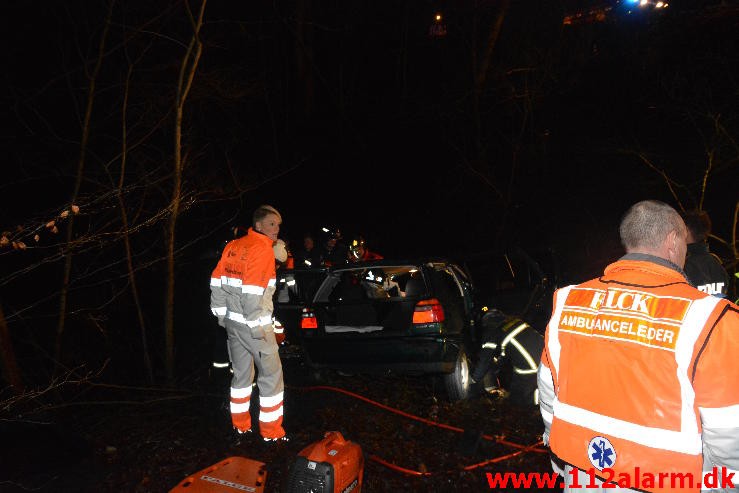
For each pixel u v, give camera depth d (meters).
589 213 13.55
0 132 6.67
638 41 13.31
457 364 5.23
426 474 3.72
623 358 1.66
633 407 1.62
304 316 5.42
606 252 12.52
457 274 6.07
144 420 4.71
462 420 4.80
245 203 12.92
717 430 1.50
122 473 3.71
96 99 6.84
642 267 1.79
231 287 4.03
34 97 5.82
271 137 15.45
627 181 13.20
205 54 8.95
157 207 6.95
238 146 14.02
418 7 17.22
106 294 7.63
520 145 13.38
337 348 5.25
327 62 18.28
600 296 1.81
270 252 3.96
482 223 14.12
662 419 1.58
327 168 16.36
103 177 6.53
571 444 1.76
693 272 3.16
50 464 3.67
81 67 5.70
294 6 15.08
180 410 5.01
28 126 6.36
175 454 4.00
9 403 3.90
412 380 5.92
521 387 4.93
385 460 3.95
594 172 13.87
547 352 1.92
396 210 15.59
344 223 14.91
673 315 1.62
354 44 18.00
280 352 6.27
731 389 1.49
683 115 10.47
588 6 14.38
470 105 14.92
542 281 5.90
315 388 5.48
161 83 6.72
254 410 4.88
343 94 17.91
